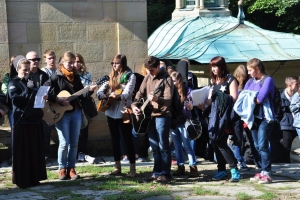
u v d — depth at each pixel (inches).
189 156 371.9
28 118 340.5
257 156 399.9
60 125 358.3
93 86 352.8
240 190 328.5
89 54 450.9
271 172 382.0
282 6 1029.8
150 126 348.8
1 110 344.5
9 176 378.0
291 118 428.1
